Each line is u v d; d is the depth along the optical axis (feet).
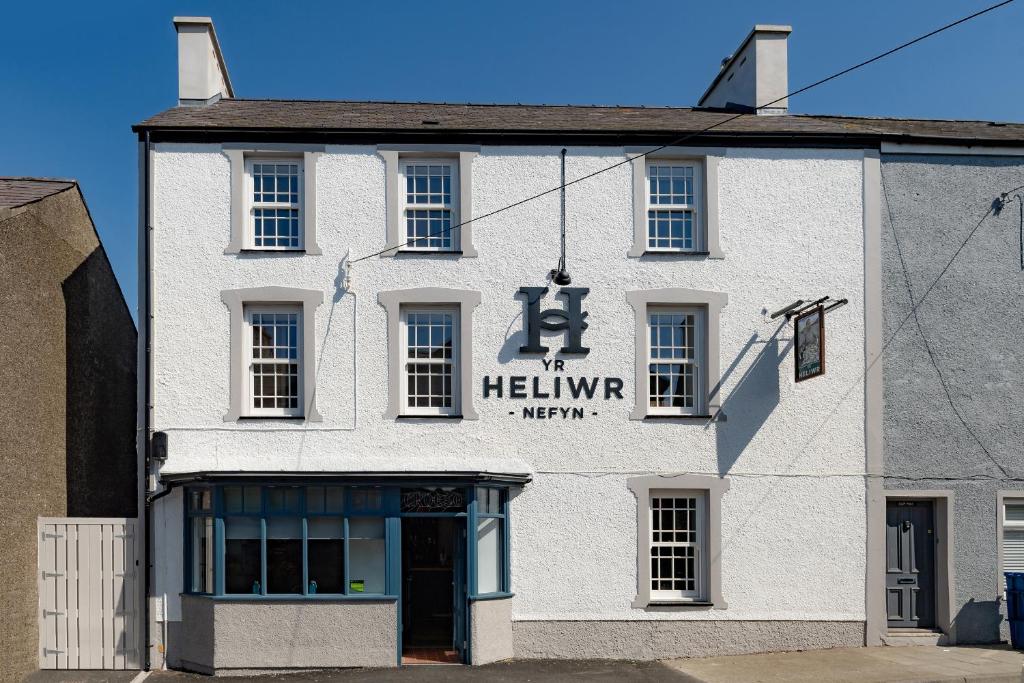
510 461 45.85
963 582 46.91
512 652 45.01
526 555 45.52
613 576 45.68
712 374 46.83
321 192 46.70
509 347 46.55
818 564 46.32
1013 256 48.49
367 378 45.91
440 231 47.57
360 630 42.88
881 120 54.70
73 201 50.37
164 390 45.21
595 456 46.19
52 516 46.44
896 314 47.85
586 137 47.55
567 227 47.32
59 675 42.60
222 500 43.34
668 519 46.91
